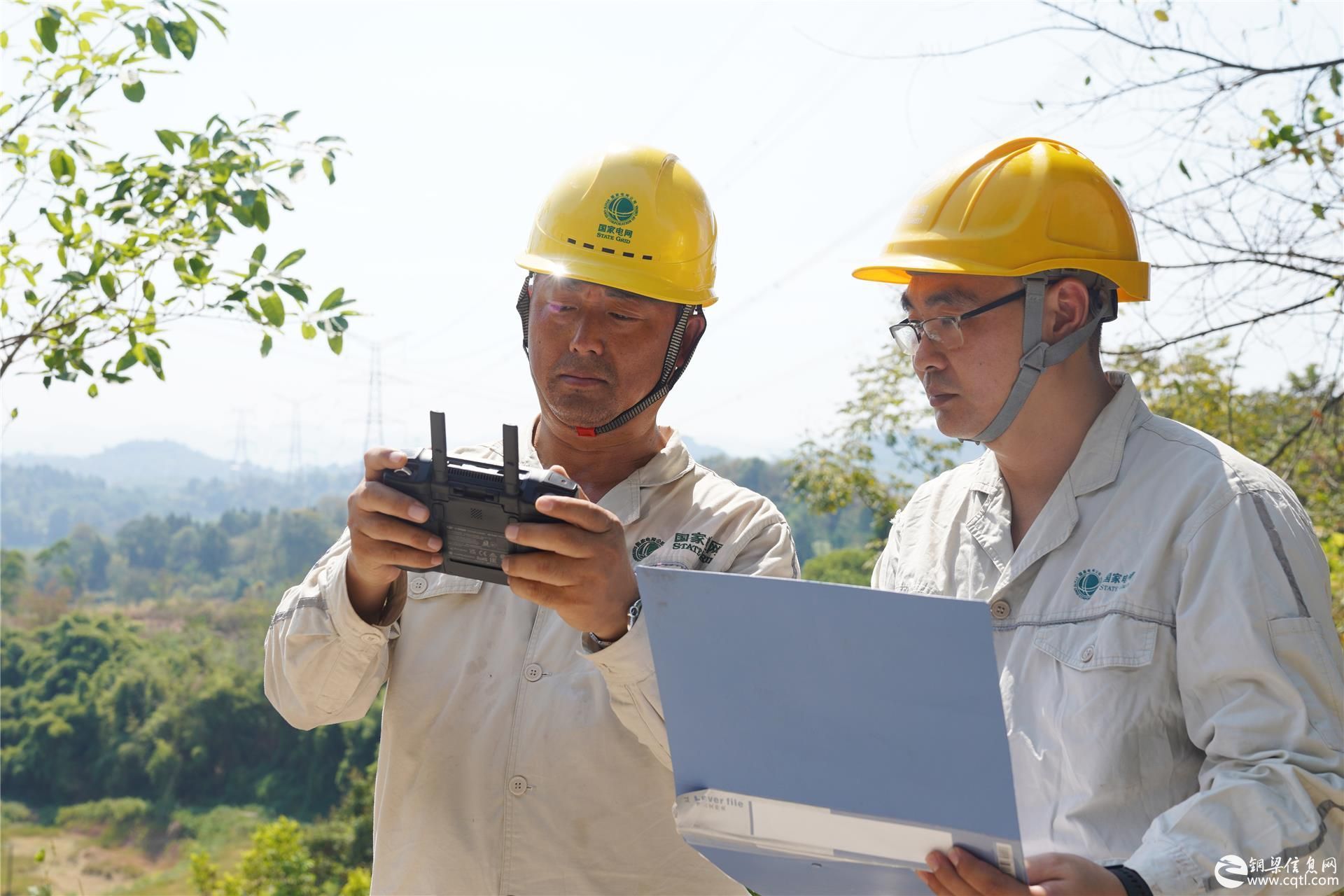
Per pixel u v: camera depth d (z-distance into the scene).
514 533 1.68
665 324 2.22
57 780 59.56
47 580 113.81
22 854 51.03
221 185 3.61
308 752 58.59
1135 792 1.67
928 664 1.37
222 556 128.12
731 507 2.23
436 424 1.72
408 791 2.10
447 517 1.76
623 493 2.26
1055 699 1.77
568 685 2.07
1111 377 1.97
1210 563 1.67
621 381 2.18
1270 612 1.61
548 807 2.03
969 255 1.87
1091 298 1.91
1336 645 1.64
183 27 3.39
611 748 2.04
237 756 59.56
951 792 1.39
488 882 2.02
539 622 2.13
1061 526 1.87
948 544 2.08
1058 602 1.82
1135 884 1.46
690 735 1.55
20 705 62.50
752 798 1.52
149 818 55.97
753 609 1.46
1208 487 1.73
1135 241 1.96
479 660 2.13
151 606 100.56
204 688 60.84
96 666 64.94
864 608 1.39
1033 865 1.47
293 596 2.14
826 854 1.50
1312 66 3.82
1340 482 4.97
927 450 12.38
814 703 1.45
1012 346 1.87
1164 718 1.69
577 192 2.26
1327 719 1.57
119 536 127.62
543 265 2.21
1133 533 1.79
